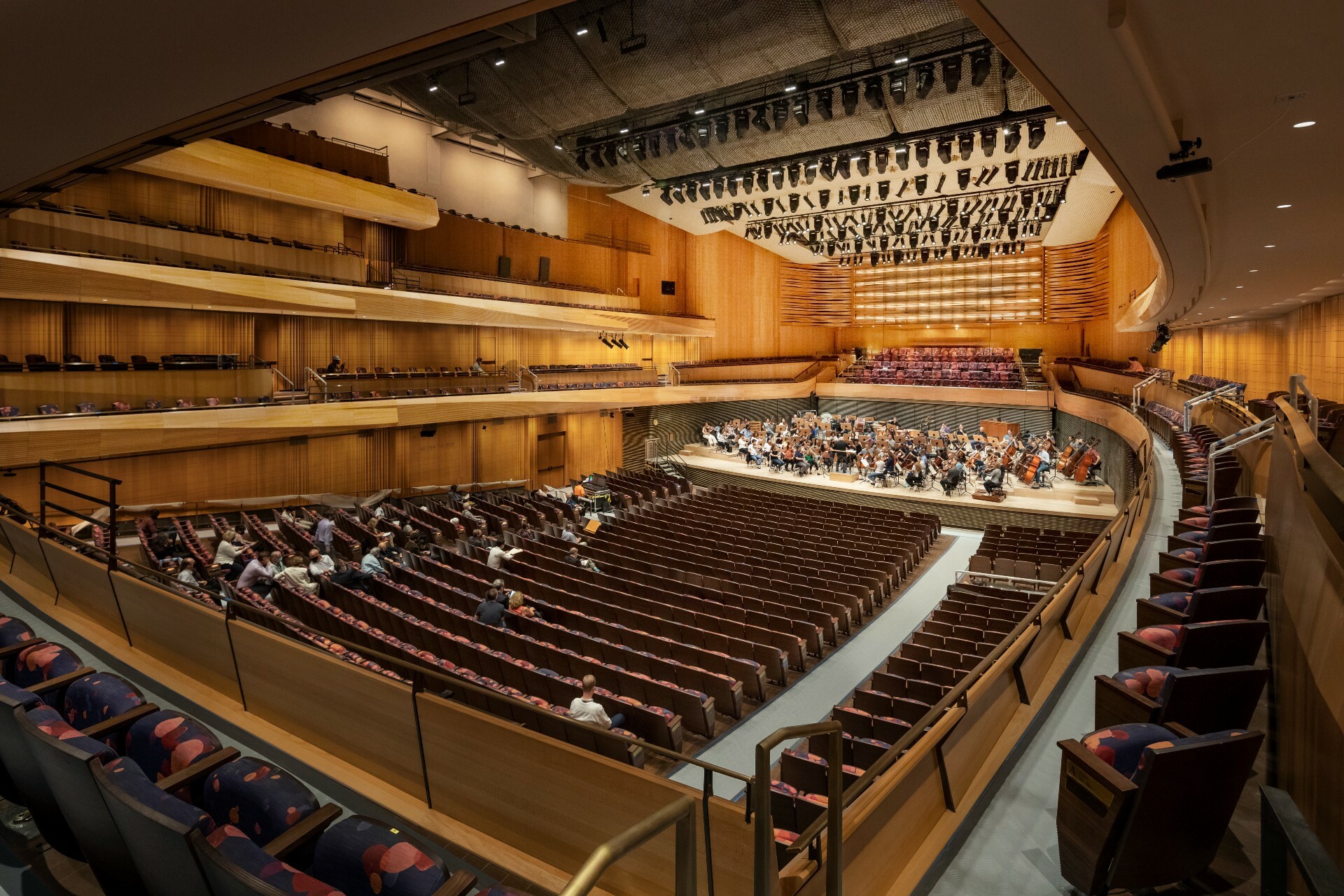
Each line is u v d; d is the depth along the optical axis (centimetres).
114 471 1370
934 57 1170
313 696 410
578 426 2431
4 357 1235
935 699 672
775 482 2297
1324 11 376
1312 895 131
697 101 1487
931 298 3253
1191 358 2639
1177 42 412
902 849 314
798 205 2298
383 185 1805
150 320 1476
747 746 692
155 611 503
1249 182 690
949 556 1585
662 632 902
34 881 299
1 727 286
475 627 808
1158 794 260
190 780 282
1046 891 305
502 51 1248
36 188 762
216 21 403
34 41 420
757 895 221
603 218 2667
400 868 222
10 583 652
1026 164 1784
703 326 2872
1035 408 2650
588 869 139
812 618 983
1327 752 291
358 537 1316
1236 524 621
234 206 1596
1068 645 551
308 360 1758
